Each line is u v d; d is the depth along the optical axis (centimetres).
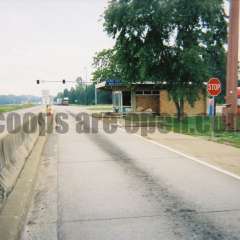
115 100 4291
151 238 497
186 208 627
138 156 1168
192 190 743
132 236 505
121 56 2809
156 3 2569
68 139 1653
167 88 2853
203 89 2841
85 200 676
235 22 1833
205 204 649
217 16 2634
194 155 1180
